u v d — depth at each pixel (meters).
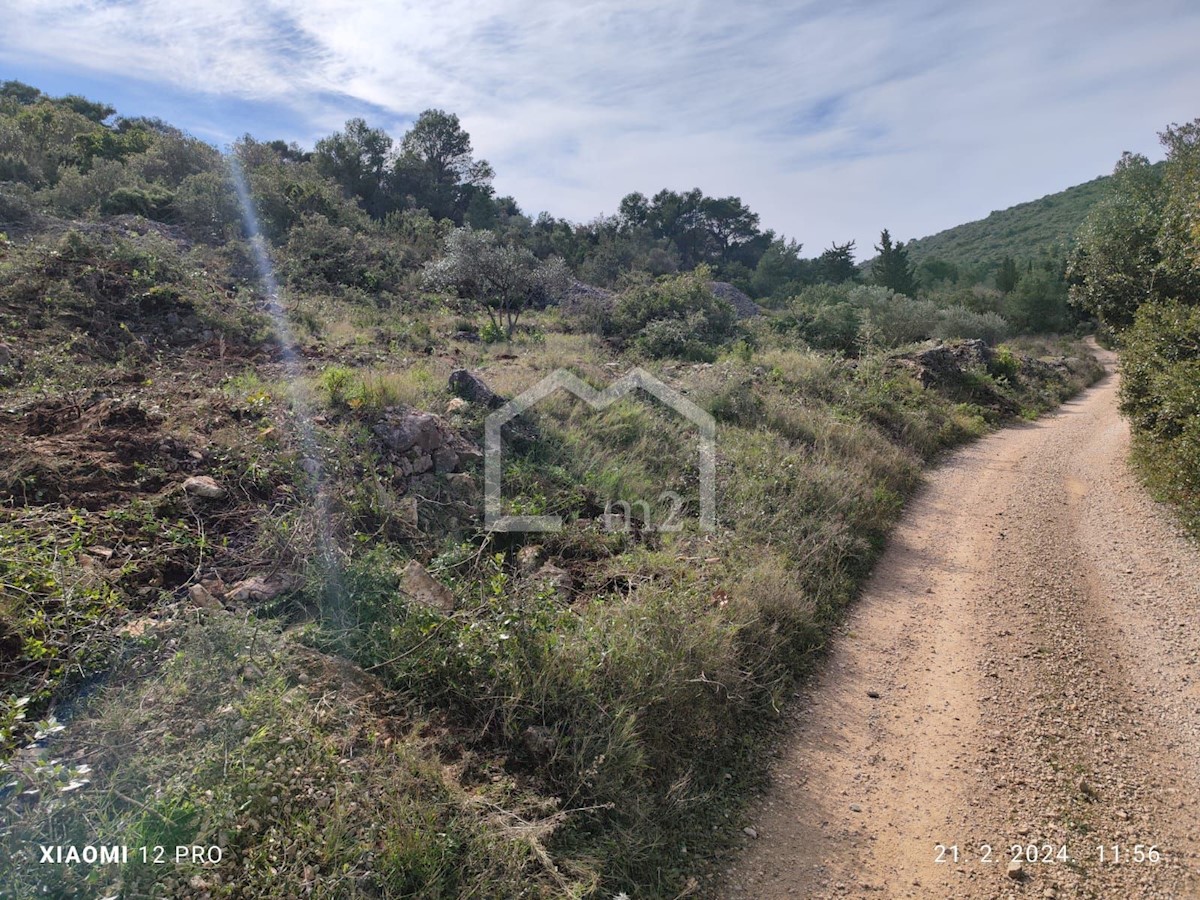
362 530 5.02
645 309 18.55
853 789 4.00
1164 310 10.63
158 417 5.60
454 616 4.13
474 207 42.62
